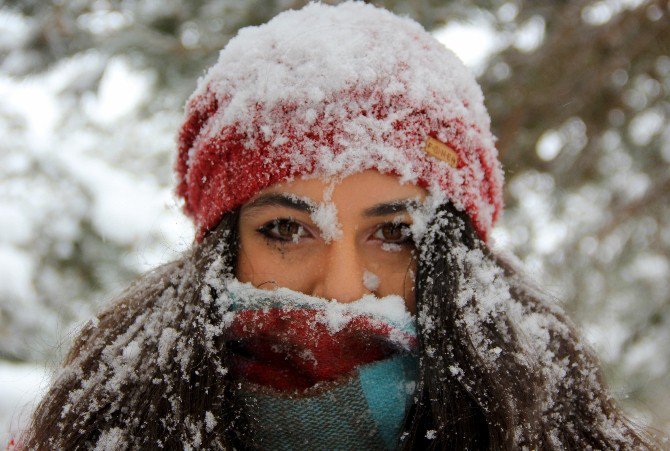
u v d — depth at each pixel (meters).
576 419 1.25
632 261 3.32
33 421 1.22
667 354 3.31
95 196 3.01
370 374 1.10
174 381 1.13
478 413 1.13
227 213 1.17
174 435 1.11
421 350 1.13
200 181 1.22
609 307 3.41
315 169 1.06
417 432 1.14
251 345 1.14
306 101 1.06
